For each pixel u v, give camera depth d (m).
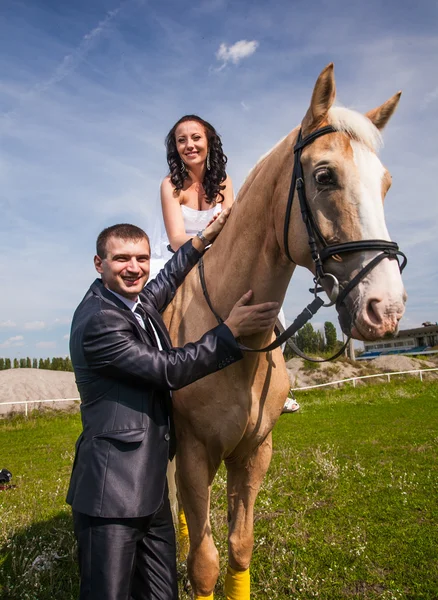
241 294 2.03
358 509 3.80
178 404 2.11
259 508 3.87
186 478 2.09
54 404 12.65
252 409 2.11
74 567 2.93
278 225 1.86
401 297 1.48
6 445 8.48
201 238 2.45
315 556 2.96
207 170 2.96
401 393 12.55
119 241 1.91
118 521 1.65
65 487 5.15
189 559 2.10
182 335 2.25
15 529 3.58
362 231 1.56
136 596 1.84
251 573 2.80
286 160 1.85
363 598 2.49
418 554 2.94
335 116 1.72
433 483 4.39
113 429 1.72
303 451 6.26
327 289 1.67
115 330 1.77
